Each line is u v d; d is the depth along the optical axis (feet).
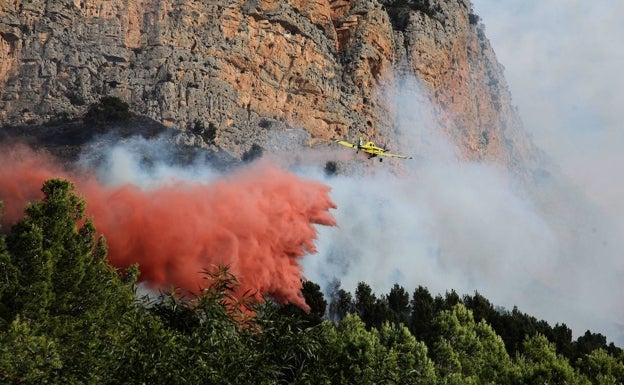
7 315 143.84
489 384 185.78
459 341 206.39
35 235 151.02
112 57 444.96
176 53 449.89
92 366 102.99
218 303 109.91
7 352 103.14
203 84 442.91
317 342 113.19
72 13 447.83
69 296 156.46
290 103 481.05
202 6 472.44
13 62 420.77
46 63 422.82
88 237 170.81
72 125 396.16
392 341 189.88
